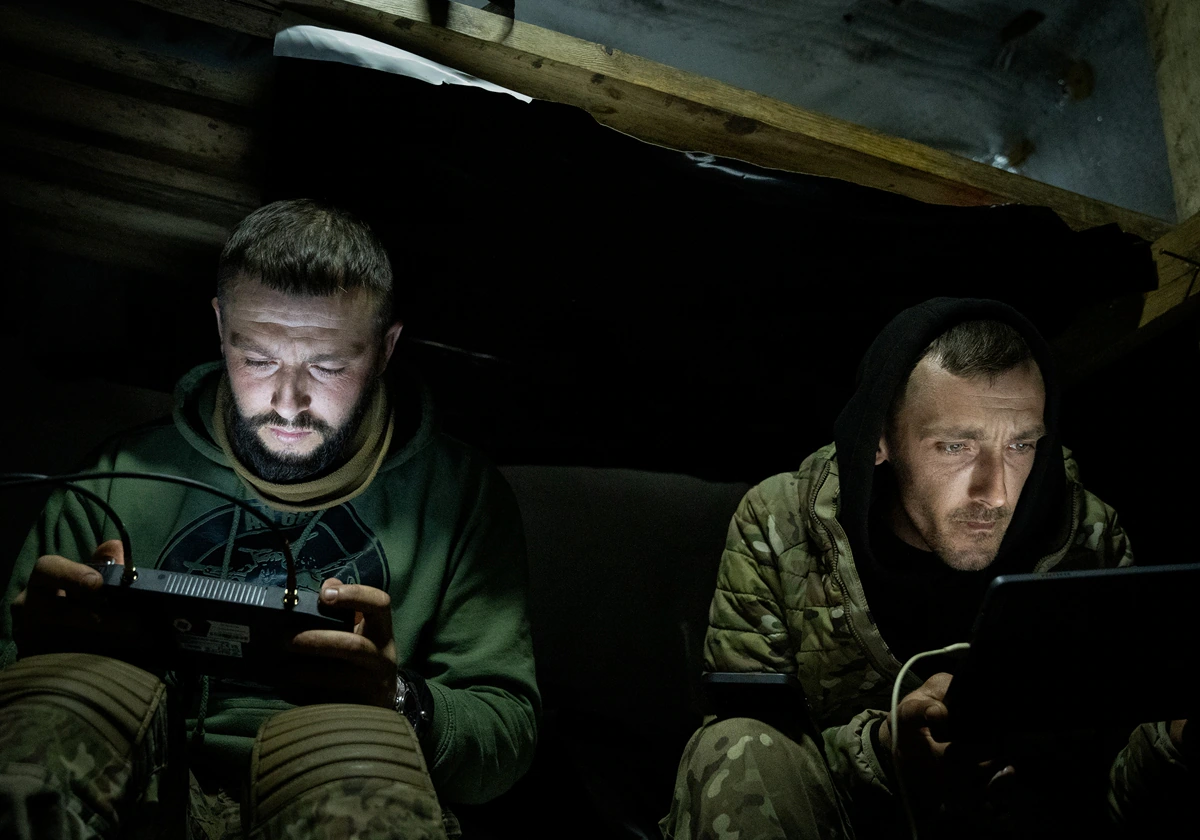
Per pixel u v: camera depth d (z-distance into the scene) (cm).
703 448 251
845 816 154
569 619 244
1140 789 159
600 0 285
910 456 178
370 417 178
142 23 204
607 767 209
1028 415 174
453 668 172
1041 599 128
